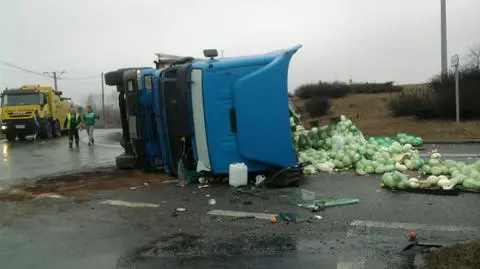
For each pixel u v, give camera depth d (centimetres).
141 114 1241
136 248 621
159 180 1128
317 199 838
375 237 620
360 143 1224
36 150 2259
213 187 997
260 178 990
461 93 2131
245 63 1004
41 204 914
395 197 834
